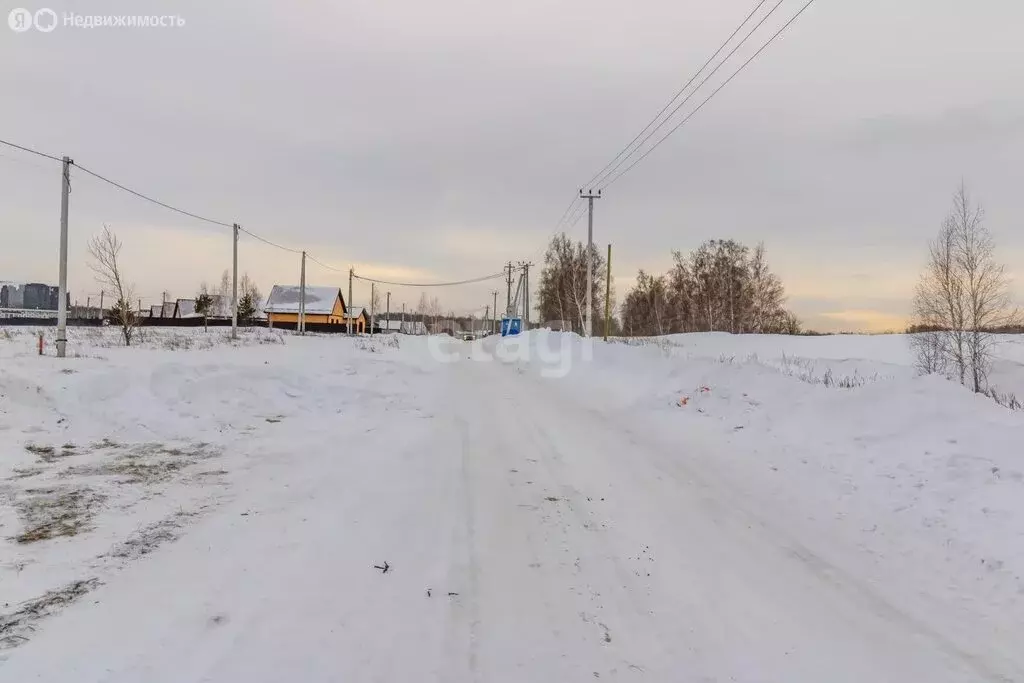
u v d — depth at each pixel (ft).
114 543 14.03
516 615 11.75
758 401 30.94
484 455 24.88
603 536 16.15
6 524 14.80
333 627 10.82
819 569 14.29
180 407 29.35
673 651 10.69
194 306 234.79
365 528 15.88
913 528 16.30
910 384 25.67
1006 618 11.94
